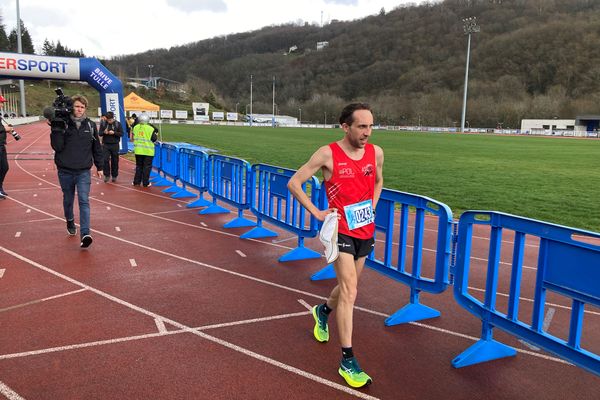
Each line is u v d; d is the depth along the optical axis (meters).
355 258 3.41
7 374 3.23
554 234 2.99
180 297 4.75
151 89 123.06
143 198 10.59
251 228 7.96
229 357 3.56
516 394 3.18
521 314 4.64
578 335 2.93
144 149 12.06
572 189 13.87
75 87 105.06
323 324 3.85
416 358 3.65
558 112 98.94
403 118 114.81
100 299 4.63
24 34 128.50
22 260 5.80
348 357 3.25
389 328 4.20
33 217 8.27
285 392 3.11
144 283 5.12
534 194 12.79
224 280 5.30
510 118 101.44
